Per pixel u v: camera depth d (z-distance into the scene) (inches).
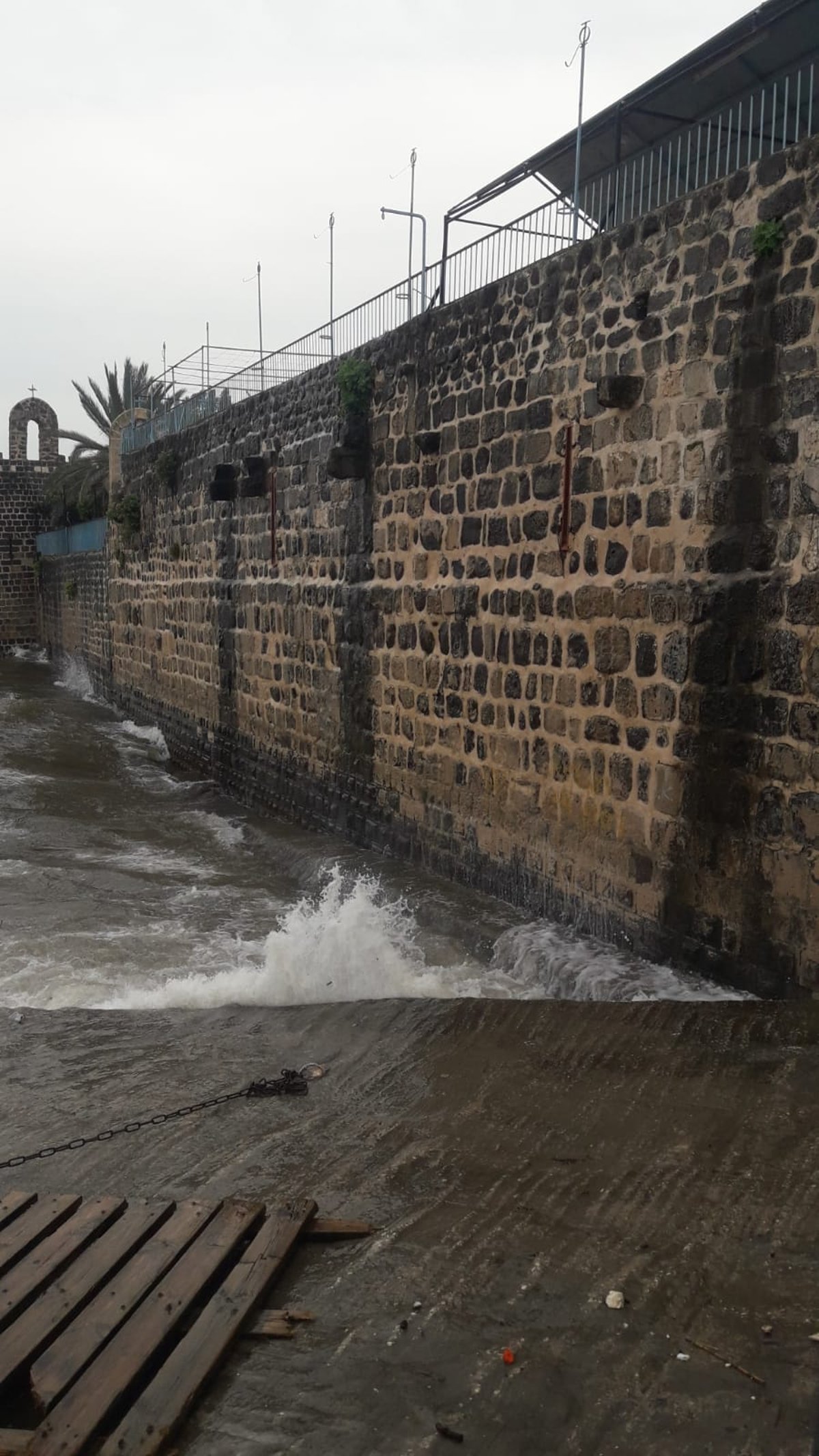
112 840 501.7
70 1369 131.8
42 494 1637.6
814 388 238.1
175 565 753.0
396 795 441.7
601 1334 135.9
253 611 596.1
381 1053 251.3
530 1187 177.0
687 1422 119.6
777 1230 156.3
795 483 243.6
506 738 362.0
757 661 255.4
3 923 364.2
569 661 327.0
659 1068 222.7
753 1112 195.5
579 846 326.3
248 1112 220.2
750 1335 133.3
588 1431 119.6
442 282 412.2
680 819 282.4
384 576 441.4
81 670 1221.1
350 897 385.1
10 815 538.3
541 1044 246.1
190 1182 189.5
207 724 689.6
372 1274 153.9
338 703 490.3
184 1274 151.8
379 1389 129.2
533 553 342.3
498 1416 123.0
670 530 282.7
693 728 276.1
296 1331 141.8
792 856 247.9
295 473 528.1
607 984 277.4
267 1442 121.9
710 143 335.3
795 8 291.1
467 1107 214.7
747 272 255.4
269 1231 164.1
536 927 331.9
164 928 363.3
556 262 324.2
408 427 413.7
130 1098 231.0
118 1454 118.5
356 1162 193.6
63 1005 296.2
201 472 682.2
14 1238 160.9
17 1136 213.6
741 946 264.4
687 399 275.3
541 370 333.7
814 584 238.8
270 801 577.6
